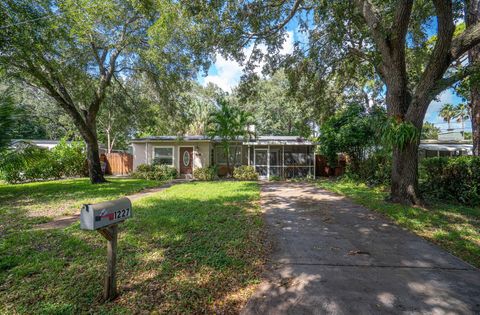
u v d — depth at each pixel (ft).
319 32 32.12
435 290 8.95
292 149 56.13
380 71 26.17
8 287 8.87
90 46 35.73
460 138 65.46
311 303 8.15
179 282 9.23
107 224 7.63
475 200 21.72
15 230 15.37
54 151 49.80
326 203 24.02
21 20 26.35
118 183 40.70
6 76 32.68
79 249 12.05
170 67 40.86
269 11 26.68
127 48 36.50
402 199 21.91
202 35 26.76
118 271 9.92
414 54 31.73
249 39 28.27
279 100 83.56
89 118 40.65
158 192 31.89
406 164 21.85
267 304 8.12
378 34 22.48
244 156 57.77
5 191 31.37
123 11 34.17
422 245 13.33
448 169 23.72
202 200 24.38
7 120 26.63
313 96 39.78
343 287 9.13
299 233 15.23
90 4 29.22
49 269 10.13
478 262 11.32
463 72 18.67
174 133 59.77
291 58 33.32
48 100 58.54
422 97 20.89
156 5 25.34
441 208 20.47
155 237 13.60
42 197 27.27
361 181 37.81
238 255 11.66
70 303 7.91
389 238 14.39
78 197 27.25
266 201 24.98
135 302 8.04
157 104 49.80
